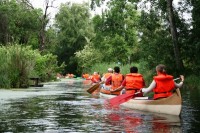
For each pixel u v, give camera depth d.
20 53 23.38
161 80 10.80
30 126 8.42
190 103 13.31
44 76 38.03
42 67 35.34
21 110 11.37
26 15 55.50
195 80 25.05
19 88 22.80
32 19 55.91
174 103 10.30
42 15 53.41
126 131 7.77
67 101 14.34
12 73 22.86
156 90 10.91
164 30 30.39
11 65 22.86
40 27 53.94
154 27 30.95
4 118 9.67
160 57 30.00
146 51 30.69
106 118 9.70
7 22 48.53
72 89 23.08
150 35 31.25
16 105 12.83
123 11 48.25
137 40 49.72
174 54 29.84
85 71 61.50
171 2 28.25
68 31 66.94
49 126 8.41
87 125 8.54
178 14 29.52
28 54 25.41
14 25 54.16
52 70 40.34
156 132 7.67
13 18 54.88
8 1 56.28
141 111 11.27
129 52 49.34
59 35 66.62
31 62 24.44
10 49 23.45
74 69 70.81
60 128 8.16
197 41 27.31
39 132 7.71
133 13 48.50
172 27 28.22
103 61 53.31
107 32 49.34
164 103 10.62
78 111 11.20
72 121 9.14
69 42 67.75
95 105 12.95
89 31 66.75
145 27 31.11
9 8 54.69
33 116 10.04
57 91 20.73
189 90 20.62
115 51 50.03
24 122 8.99
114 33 49.50
